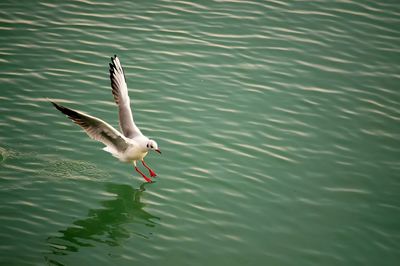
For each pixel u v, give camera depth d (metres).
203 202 13.44
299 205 13.49
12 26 19.16
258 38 19.47
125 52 18.42
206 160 14.67
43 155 14.52
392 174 14.60
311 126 16.08
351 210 13.45
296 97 17.12
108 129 12.34
